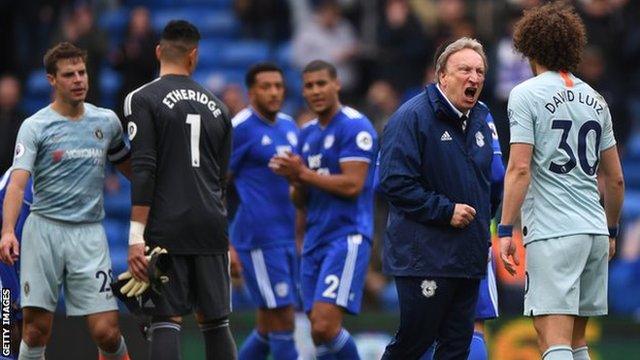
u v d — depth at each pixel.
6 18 65.88
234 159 37.97
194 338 45.25
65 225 31.05
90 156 31.14
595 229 28.36
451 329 29.64
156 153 29.91
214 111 30.59
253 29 68.75
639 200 59.28
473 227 28.88
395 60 59.84
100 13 68.81
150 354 30.09
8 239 29.98
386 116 54.34
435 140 28.81
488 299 32.75
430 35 59.41
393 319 45.44
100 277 31.20
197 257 30.20
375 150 36.53
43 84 65.88
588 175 28.59
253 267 38.06
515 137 28.34
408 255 28.89
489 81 54.47
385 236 29.56
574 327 29.52
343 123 36.31
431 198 28.50
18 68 65.94
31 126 30.77
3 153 54.25
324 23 62.97
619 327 44.50
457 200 28.88
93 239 31.28
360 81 61.28
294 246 38.44
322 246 36.41
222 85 64.50
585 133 28.59
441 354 29.88
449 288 28.92
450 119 28.88
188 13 72.00
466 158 29.00
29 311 31.27
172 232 29.80
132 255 29.31
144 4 72.62
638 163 61.44
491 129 29.70
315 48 62.72
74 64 30.75
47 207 30.98
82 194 31.11
